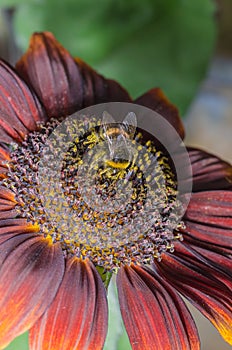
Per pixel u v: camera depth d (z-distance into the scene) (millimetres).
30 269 295
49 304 293
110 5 399
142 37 404
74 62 328
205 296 302
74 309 294
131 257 309
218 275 311
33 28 394
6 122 309
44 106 321
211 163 334
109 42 402
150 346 298
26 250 298
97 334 293
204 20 406
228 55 471
